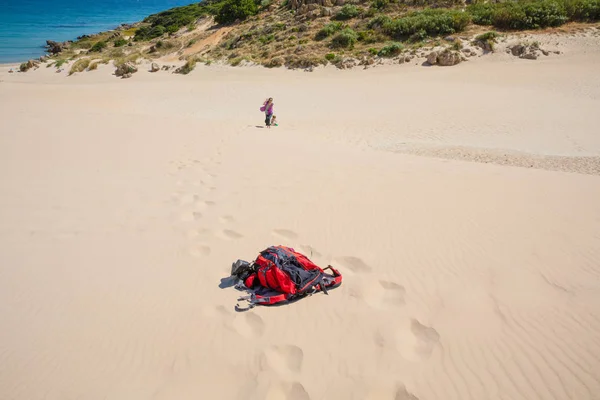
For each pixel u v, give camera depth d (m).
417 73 28.42
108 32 74.19
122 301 4.87
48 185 8.95
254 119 20.06
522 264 5.41
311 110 21.42
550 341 4.10
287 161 10.59
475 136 15.25
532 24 32.16
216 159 10.98
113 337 4.28
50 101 23.97
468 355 3.98
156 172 9.93
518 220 6.68
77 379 3.76
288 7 49.22
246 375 3.82
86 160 10.92
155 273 5.47
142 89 29.33
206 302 4.84
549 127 15.88
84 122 15.97
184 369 3.88
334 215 7.09
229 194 8.28
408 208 7.25
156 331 4.37
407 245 6.01
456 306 4.65
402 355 4.02
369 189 8.24
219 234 6.59
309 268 5.17
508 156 12.44
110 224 7.03
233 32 48.28
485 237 6.14
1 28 82.50
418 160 11.00
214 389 3.67
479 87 23.56
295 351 4.10
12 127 14.57
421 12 37.56
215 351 4.09
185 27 59.31
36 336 4.30
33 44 67.25
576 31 30.30
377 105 21.39
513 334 4.21
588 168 10.88
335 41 35.97
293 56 34.81
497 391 3.61
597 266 5.30
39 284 5.23
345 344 4.17
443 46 31.58
